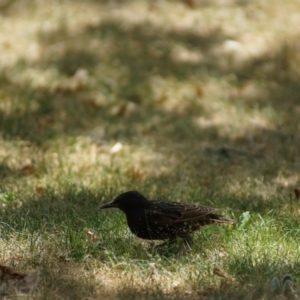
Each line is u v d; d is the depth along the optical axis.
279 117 15.70
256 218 10.48
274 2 20.05
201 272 8.79
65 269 8.98
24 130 14.32
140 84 16.38
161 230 9.43
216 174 12.88
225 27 18.59
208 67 17.19
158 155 13.84
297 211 10.95
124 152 13.91
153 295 8.30
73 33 17.92
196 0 19.55
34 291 8.31
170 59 17.30
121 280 8.74
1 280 8.60
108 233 9.90
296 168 13.20
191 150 14.17
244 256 9.16
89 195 11.44
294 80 17.30
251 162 13.62
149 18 18.55
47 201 11.10
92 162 13.37
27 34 17.97
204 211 9.59
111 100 15.89
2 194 11.40
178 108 15.81
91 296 8.31
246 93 16.53
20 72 16.58
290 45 18.44
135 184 12.28
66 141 14.12
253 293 8.28
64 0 19.14
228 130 15.10
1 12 18.94
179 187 11.99
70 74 16.66
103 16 18.55
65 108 15.49
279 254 9.35
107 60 17.06
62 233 9.80
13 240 9.60
